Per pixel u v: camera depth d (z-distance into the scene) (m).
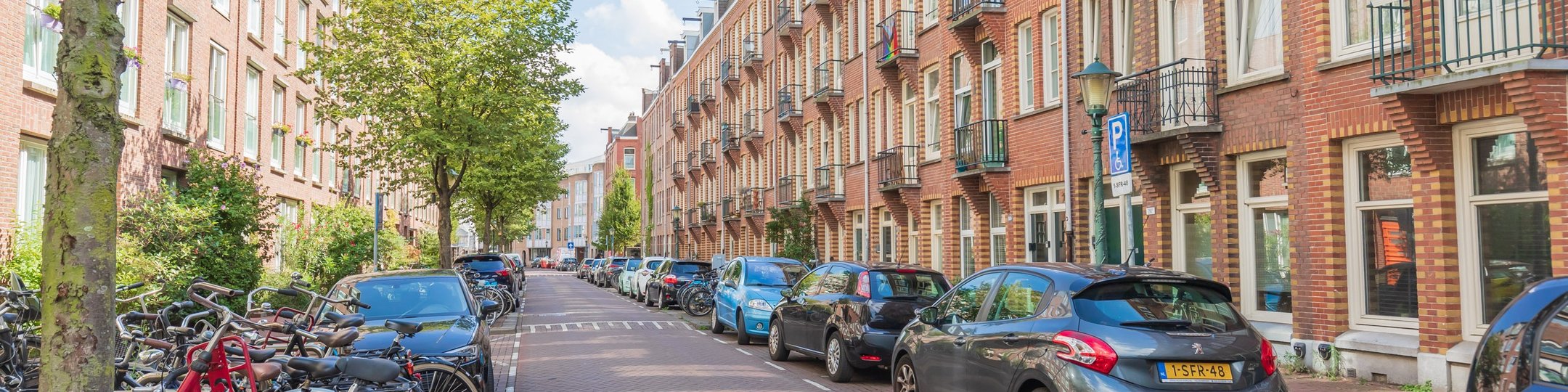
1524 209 8.81
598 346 15.51
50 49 14.11
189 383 4.75
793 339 12.73
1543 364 3.61
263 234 18.25
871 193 24.58
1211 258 12.50
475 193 43.28
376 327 8.62
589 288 44.50
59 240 4.14
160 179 16.97
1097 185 10.30
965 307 7.80
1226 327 6.34
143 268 13.18
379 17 22.56
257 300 16.28
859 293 11.20
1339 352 10.38
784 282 16.39
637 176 91.81
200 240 15.20
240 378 5.16
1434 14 9.23
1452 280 9.28
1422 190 9.45
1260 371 6.16
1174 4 13.05
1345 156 10.48
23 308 7.37
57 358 4.08
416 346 8.09
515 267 34.78
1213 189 12.13
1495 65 8.45
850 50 26.52
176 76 17.12
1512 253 8.91
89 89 4.21
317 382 6.11
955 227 19.89
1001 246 18.17
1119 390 5.87
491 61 22.52
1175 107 12.72
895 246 23.36
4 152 12.64
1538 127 8.17
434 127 22.59
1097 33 14.75
